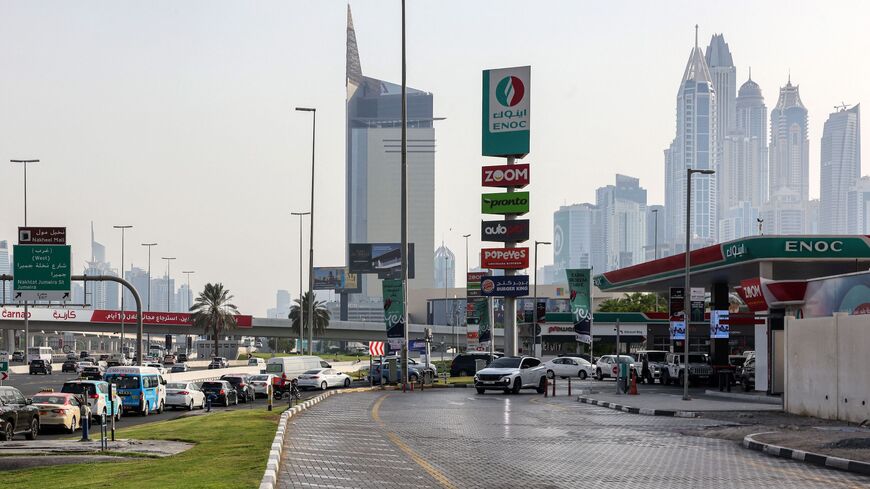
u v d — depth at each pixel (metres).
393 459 17.97
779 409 34.47
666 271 59.81
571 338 112.25
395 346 53.56
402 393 50.28
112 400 25.11
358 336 175.50
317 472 15.87
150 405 41.78
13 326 133.25
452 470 16.41
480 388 49.53
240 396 52.47
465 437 23.03
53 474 17.34
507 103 65.69
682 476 15.96
